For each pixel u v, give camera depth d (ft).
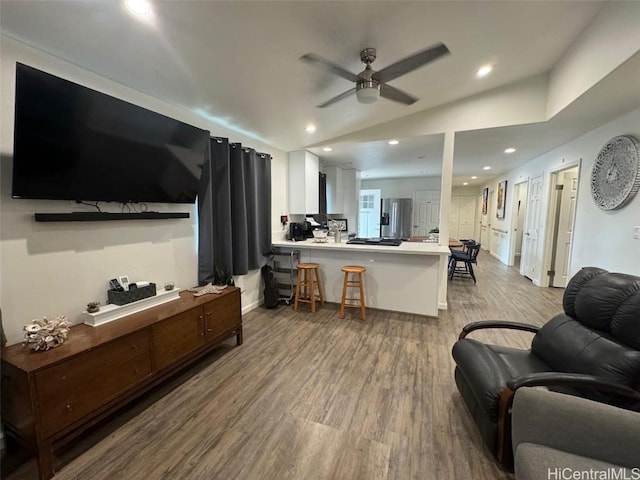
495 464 4.84
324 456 5.03
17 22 4.84
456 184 31.14
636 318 4.58
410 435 5.49
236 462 4.91
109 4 4.65
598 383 4.23
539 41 7.90
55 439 4.63
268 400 6.51
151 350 6.23
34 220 5.54
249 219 11.75
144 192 7.30
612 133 10.11
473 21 6.49
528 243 18.17
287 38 6.15
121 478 4.60
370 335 9.86
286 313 12.02
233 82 7.67
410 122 11.91
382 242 13.03
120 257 7.21
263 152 13.00
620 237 9.78
